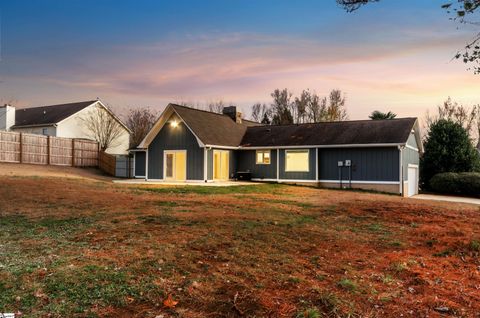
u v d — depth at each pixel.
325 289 4.64
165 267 5.29
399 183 20.89
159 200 12.54
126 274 4.93
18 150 26.17
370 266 5.75
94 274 4.89
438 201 17.14
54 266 5.18
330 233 7.96
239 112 30.28
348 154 22.52
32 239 6.84
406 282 5.05
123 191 15.67
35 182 16.14
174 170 24.58
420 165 27.75
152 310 3.97
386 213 11.10
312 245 6.88
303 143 23.56
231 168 25.47
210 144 22.75
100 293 4.32
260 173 25.22
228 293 4.45
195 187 19.05
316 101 51.22
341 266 5.68
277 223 8.73
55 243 6.53
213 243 6.62
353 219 9.96
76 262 5.38
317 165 23.11
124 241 6.65
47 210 10.04
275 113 55.41
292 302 4.23
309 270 5.44
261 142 25.39
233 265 5.50
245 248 6.42
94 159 31.89
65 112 36.47
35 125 34.91
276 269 5.41
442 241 7.52
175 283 4.71
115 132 40.12
